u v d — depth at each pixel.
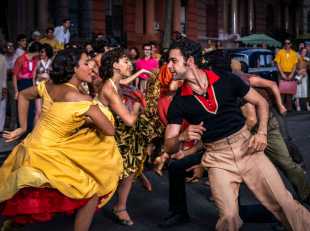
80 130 4.54
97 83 5.91
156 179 7.93
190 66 4.41
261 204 4.93
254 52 17.41
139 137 5.90
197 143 4.93
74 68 4.51
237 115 4.56
